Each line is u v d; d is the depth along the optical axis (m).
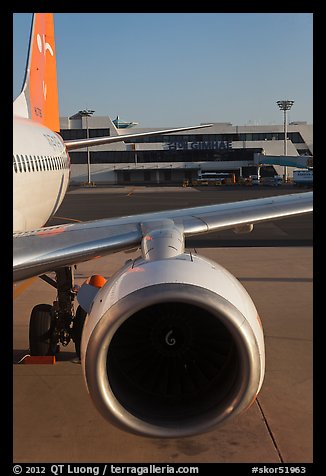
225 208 6.86
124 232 5.69
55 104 14.02
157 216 6.36
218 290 4.06
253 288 12.27
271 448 5.36
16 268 4.94
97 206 41.00
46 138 10.27
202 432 4.00
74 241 5.45
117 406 4.01
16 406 6.36
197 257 4.63
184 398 4.19
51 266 5.13
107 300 4.12
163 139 90.69
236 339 3.93
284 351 8.06
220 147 89.19
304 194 7.66
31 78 11.98
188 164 89.56
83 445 5.45
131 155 89.50
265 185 76.06
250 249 18.73
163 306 4.38
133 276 4.22
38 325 7.88
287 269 14.66
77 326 8.03
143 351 4.50
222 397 4.11
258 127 90.00
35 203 8.85
